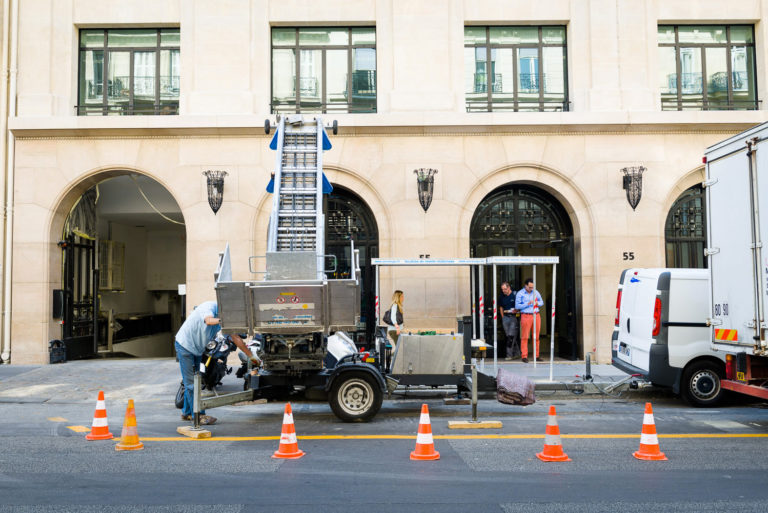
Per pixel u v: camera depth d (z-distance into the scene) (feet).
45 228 46.55
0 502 16.26
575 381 35.47
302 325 25.29
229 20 47.78
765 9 48.93
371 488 17.44
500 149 47.52
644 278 33.12
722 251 25.76
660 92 49.26
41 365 45.19
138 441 22.54
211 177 45.98
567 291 49.44
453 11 48.42
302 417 28.63
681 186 48.19
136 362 47.29
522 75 49.80
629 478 18.33
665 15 48.78
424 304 46.70
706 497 16.52
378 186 47.06
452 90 47.91
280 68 49.21
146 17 48.14
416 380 29.76
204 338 26.30
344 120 46.55
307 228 29.55
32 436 24.76
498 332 49.85
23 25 47.52
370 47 49.52
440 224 47.03
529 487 17.46
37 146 46.91
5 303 45.85
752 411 30.14
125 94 49.11
